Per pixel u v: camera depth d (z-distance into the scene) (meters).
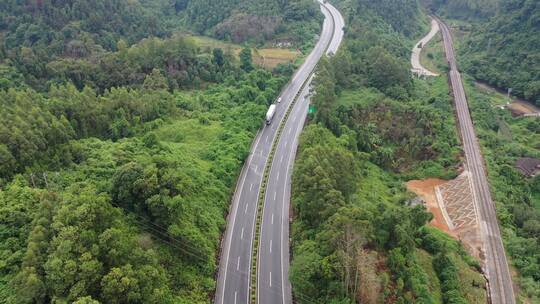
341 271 74.44
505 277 93.94
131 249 70.25
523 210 115.75
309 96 163.25
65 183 91.19
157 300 67.56
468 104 175.12
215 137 133.75
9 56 174.12
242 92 163.62
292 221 102.62
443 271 87.88
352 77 176.38
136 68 173.50
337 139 128.62
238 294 83.44
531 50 197.88
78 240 65.12
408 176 136.12
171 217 82.94
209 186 106.25
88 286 62.72
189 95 169.00
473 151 142.00
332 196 86.56
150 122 137.50
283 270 89.19
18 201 78.19
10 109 106.12
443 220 117.19
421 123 151.75
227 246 95.25
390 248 85.38
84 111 119.31
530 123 170.88
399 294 76.75
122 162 102.19
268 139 139.25
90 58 185.00
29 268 62.56
